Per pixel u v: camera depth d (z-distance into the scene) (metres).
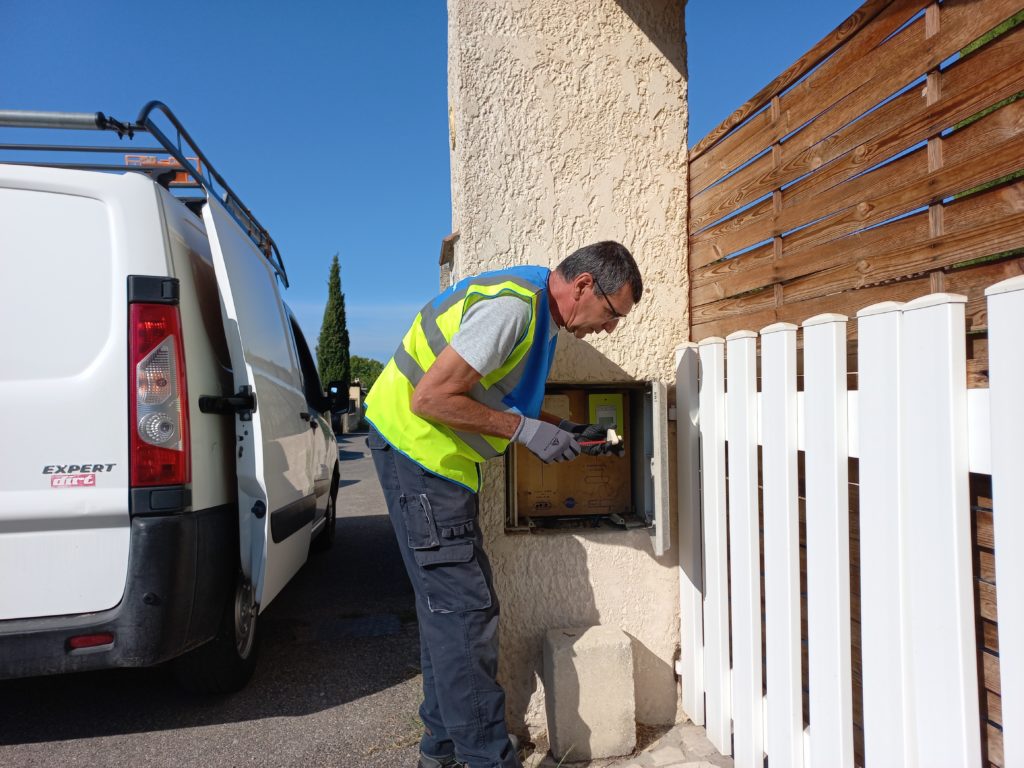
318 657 3.15
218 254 2.49
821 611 1.56
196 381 2.27
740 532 1.90
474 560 1.83
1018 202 1.18
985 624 1.31
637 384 2.38
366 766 2.20
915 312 1.28
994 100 1.22
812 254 1.75
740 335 1.85
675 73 2.40
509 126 2.28
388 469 1.87
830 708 1.54
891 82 1.47
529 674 2.29
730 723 2.04
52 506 1.99
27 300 2.06
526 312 1.71
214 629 2.35
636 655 2.35
